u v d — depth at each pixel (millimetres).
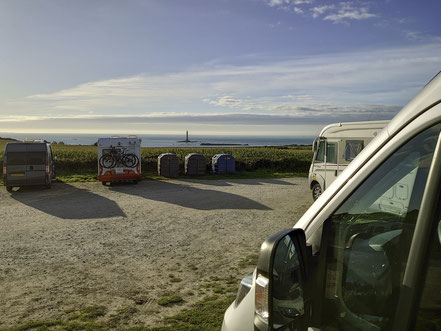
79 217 11648
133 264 7215
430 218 1130
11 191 17250
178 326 4695
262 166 28344
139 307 5285
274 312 1261
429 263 1141
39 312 5102
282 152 38562
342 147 12125
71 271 6805
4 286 6074
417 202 1184
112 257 7652
